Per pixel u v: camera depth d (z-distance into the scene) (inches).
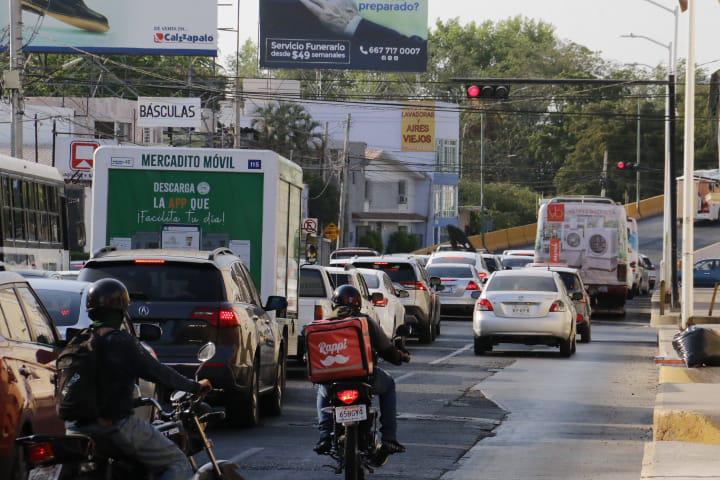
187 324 1497.3
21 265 2591.0
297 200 2278.5
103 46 5851.4
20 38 3469.5
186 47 5851.4
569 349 2834.6
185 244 2039.9
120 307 837.2
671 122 4714.6
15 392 912.9
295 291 2255.2
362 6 6156.5
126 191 2048.5
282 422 1678.2
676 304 4603.8
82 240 3181.6
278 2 6156.5
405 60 6166.3
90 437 799.7
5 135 6373.0
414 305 3235.7
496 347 3181.6
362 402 1075.3
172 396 884.0
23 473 917.8
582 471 1291.8
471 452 1419.8
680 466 1232.2
